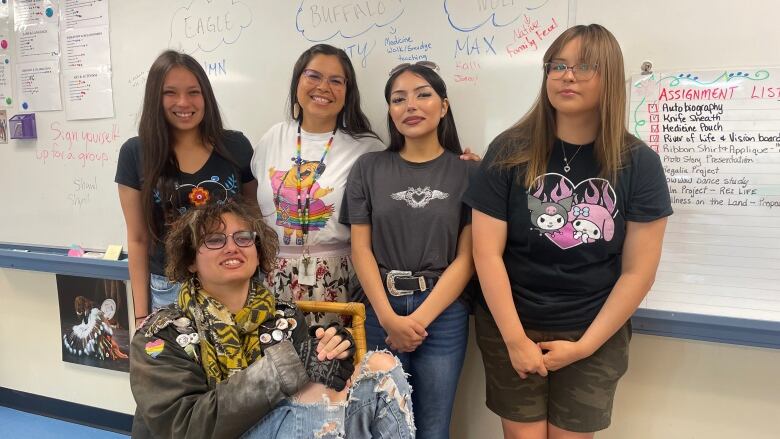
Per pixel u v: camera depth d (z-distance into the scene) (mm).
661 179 1160
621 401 1547
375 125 1679
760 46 1293
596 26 1141
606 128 1134
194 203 1489
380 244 1416
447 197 1372
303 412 1006
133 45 1920
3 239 2273
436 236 1365
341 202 1494
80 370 2256
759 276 1351
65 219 2137
